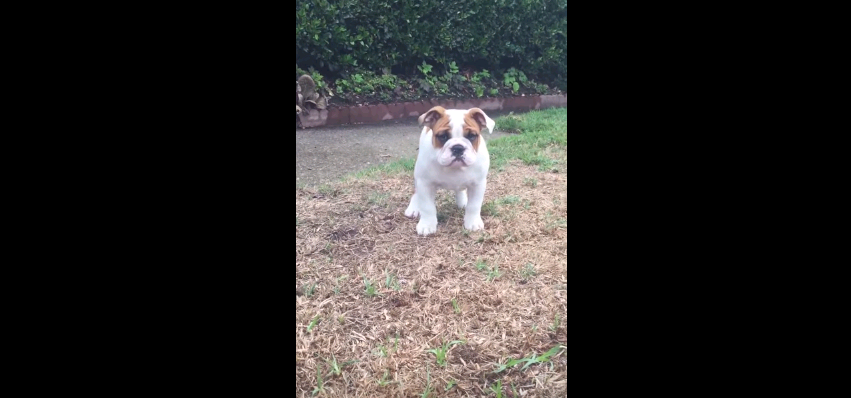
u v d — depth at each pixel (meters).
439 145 1.53
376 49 3.55
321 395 1.02
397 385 1.05
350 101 3.35
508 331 1.20
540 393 1.02
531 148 2.57
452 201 1.90
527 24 4.12
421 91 3.67
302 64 3.38
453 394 1.02
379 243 1.61
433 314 1.27
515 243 1.60
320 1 3.27
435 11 3.69
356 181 2.12
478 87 3.85
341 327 1.22
